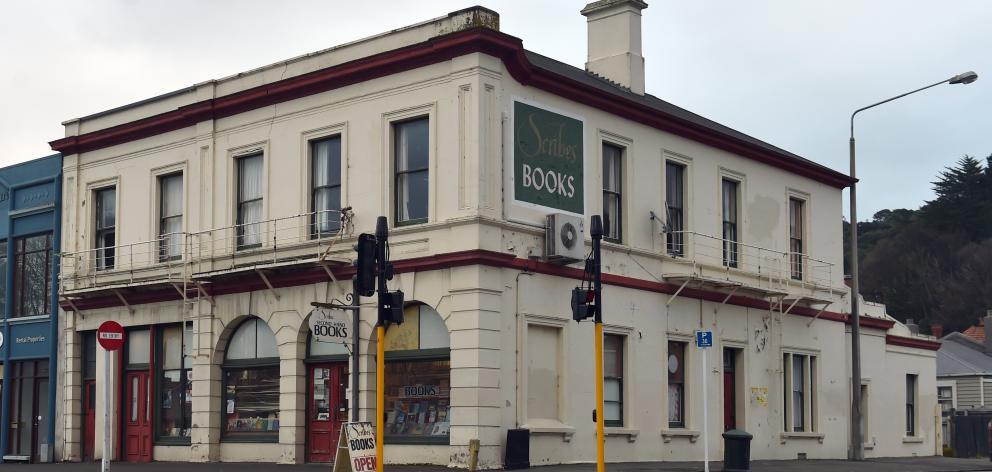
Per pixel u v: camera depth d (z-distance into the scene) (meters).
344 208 25.97
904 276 88.62
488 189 24.14
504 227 24.36
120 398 30.59
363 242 17.66
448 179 24.41
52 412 32.28
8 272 34.50
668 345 28.91
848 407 35.97
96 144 31.97
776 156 33.47
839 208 37.09
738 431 24.00
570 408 25.69
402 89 25.38
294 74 27.50
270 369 27.59
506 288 24.39
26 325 33.69
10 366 34.19
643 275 28.19
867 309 38.31
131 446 30.22
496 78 24.53
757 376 31.77
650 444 27.88
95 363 31.50
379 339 17.70
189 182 29.53
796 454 33.09
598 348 18.81
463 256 23.72
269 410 27.48
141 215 30.67
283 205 27.42
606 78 32.56
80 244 32.19
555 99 26.19
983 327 73.62
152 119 30.25
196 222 29.20
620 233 28.03
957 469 29.05
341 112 26.48
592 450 26.20
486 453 23.41
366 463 18.77
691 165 30.41
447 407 24.39
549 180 25.75
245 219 28.45
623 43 32.38
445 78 24.66
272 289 27.08
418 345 24.92
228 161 28.69
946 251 88.19
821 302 33.97
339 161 26.70
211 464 27.11
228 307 28.16
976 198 89.69
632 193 28.22
